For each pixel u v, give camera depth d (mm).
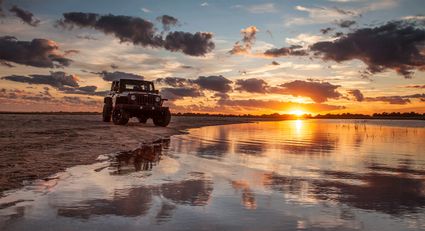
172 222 4207
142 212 4574
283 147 13461
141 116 27344
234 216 4488
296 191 5938
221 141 15711
